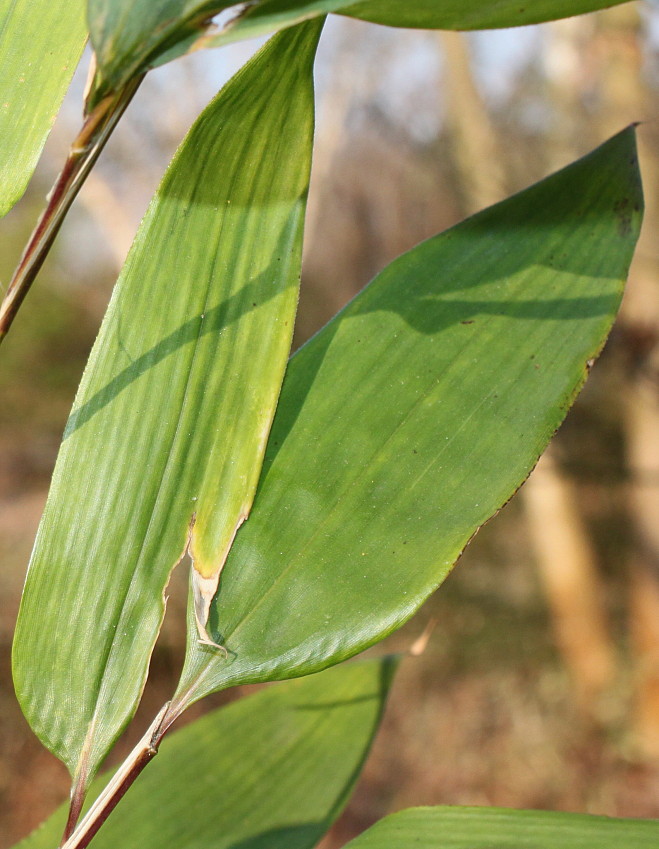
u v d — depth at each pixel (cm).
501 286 24
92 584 22
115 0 19
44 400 311
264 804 27
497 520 229
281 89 23
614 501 190
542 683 204
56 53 23
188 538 23
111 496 23
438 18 20
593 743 194
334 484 23
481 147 141
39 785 167
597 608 204
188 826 27
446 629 214
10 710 174
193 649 22
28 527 232
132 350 23
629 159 24
